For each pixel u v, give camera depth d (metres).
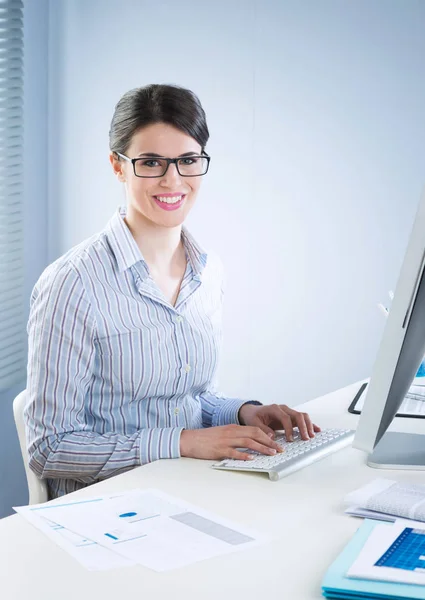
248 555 1.00
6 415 2.93
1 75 2.77
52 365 1.55
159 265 1.73
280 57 2.76
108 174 3.01
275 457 1.39
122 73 2.96
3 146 2.80
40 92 3.02
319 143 2.74
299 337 2.86
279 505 1.19
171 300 1.74
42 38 3.00
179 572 0.95
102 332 1.59
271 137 2.80
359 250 2.73
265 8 2.75
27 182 2.99
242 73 2.81
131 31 2.93
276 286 2.87
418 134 2.59
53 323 1.56
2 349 2.85
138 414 1.66
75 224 3.09
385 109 2.63
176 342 1.68
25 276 3.02
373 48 2.62
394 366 1.19
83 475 1.53
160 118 1.61
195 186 1.68
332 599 0.88
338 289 2.78
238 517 1.13
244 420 1.72
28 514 1.13
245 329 2.94
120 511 1.15
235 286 2.94
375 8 2.60
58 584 0.92
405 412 1.72
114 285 1.63
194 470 1.36
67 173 3.07
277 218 2.83
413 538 1.00
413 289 1.16
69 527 1.09
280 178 2.81
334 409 1.78
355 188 2.71
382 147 2.65
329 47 2.68
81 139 3.04
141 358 1.62
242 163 2.86
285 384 2.90
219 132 2.88
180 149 1.63
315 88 2.72
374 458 1.40
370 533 1.04
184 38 2.87
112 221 1.70
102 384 1.63
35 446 1.56
